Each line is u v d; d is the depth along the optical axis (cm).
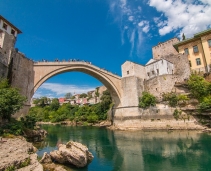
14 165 1073
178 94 3669
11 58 2470
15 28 3275
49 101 11394
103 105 5997
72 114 7300
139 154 1895
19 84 2630
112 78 4312
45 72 3192
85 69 3869
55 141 2667
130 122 3941
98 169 1438
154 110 3697
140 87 4166
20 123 2177
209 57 3847
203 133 2841
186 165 1509
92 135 3434
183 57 4153
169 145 2198
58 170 1298
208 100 3142
